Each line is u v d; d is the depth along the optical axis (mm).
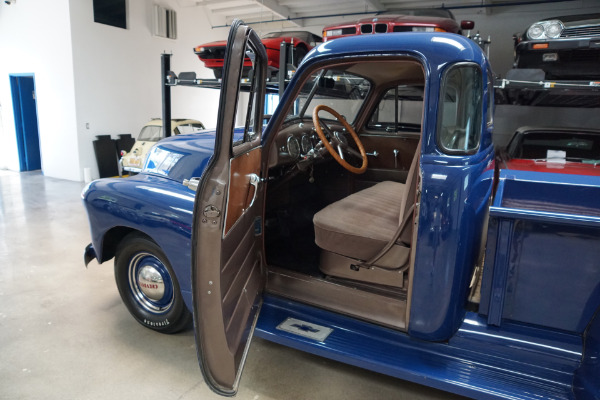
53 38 7836
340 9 10039
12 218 4961
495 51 8719
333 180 3004
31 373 2014
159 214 1997
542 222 1421
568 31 3549
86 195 2240
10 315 2582
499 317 1586
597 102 4883
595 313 1455
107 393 1883
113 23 8461
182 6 10094
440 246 1533
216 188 1368
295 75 1823
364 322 1851
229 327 1532
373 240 1812
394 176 3027
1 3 8336
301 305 1993
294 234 2693
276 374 2039
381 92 2947
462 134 1522
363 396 1892
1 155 9344
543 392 1480
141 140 7762
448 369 1611
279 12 9695
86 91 8023
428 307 1604
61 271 3314
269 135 1966
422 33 1578
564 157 3570
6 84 8789
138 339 2330
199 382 1974
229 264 1530
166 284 2250
